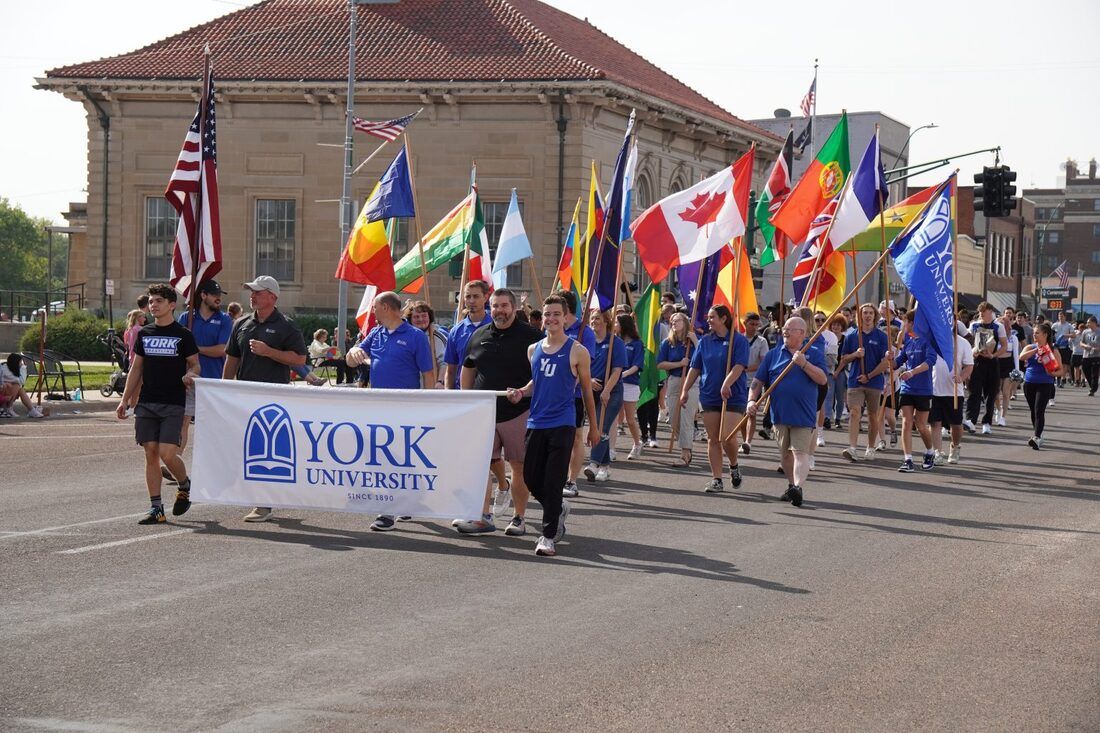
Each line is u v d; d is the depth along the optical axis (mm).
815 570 9188
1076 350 42500
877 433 17719
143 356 10758
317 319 40594
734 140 47781
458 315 13633
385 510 10477
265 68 41125
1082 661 6770
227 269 42125
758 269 31484
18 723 5500
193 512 11422
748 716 5730
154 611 7566
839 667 6566
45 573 8641
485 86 39312
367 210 14188
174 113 42406
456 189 40562
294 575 8664
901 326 22609
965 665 6656
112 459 16109
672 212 15133
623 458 17047
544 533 9625
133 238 42906
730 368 13672
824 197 17562
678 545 10156
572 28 47406
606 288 15297
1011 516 12156
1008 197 31359
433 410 10367
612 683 6207
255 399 10703
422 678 6246
